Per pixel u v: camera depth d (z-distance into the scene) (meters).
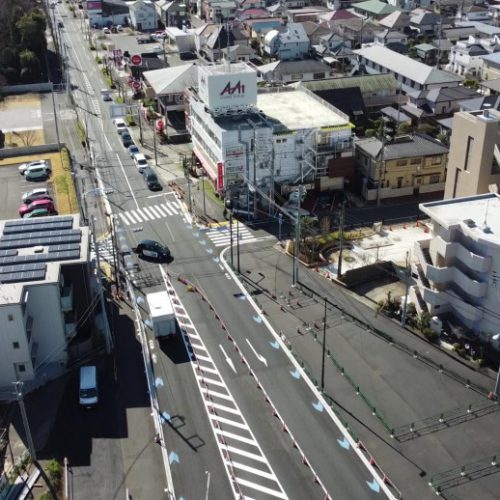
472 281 51.56
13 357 46.69
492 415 45.31
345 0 193.88
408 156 77.75
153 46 158.62
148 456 41.69
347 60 137.00
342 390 47.88
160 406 46.22
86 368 48.16
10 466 40.62
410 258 64.94
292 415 45.38
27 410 45.81
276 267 65.12
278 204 76.94
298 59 136.38
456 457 41.66
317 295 60.28
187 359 51.31
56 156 94.31
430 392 47.62
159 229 72.94
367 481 39.75
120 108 101.44
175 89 105.75
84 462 41.19
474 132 62.91
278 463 41.16
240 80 76.62
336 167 78.75
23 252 51.34
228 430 43.97
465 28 158.12
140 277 63.38
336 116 81.00
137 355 51.81
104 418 45.06
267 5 198.00
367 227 72.81
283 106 85.00
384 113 106.44
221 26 145.50
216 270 64.62
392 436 43.41
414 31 162.12
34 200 77.94
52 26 179.62
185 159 90.44
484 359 50.78
